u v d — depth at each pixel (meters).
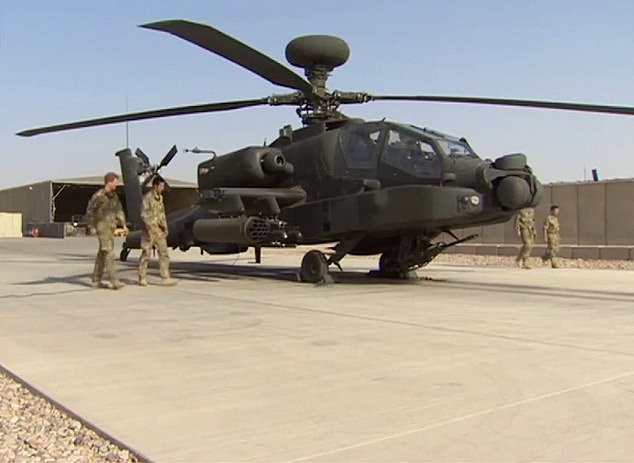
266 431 3.53
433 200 10.05
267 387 4.44
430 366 5.04
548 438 3.38
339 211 11.35
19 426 3.79
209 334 6.50
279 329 6.77
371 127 11.31
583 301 9.13
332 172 11.64
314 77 11.83
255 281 12.32
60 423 3.82
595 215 19.62
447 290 10.62
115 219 10.95
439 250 11.93
